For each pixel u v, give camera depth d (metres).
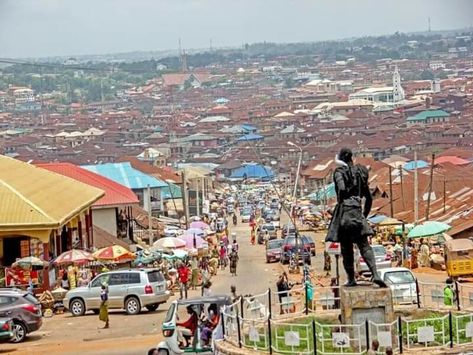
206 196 175.88
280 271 75.38
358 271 57.25
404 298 41.06
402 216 105.00
